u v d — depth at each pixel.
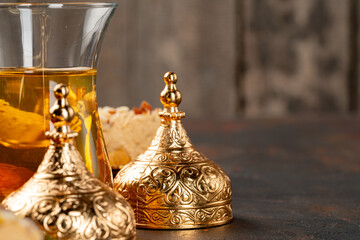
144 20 1.89
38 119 0.53
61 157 0.50
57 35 0.53
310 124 1.38
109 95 1.91
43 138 0.53
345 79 1.87
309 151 1.04
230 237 0.56
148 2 1.88
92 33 0.54
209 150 1.06
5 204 0.50
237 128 1.34
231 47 1.88
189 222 0.57
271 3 1.87
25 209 0.49
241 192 0.73
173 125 0.59
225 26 1.87
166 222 0.56
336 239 0.56
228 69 1.88
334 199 0.69
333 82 1.88
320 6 1.86
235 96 1.89
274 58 1.88
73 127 0.53
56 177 0.50
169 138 0.58
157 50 1.89
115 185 0.58
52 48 0.53
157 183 0.56
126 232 0.50
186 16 1.87
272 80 1.89
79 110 0.54
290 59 1.88
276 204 0.67
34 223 0.48
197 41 1.87
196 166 0.57
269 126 1.36
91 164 0.54
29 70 0.53
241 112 1.90
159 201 0.56
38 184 0.50
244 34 1.88
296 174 0.85
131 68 1.91
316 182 0.79
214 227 0.58
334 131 1.27
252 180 0.80
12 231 0.43
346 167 0.89
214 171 0.58
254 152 1.04
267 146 1.10
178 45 1.88
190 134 1.26
